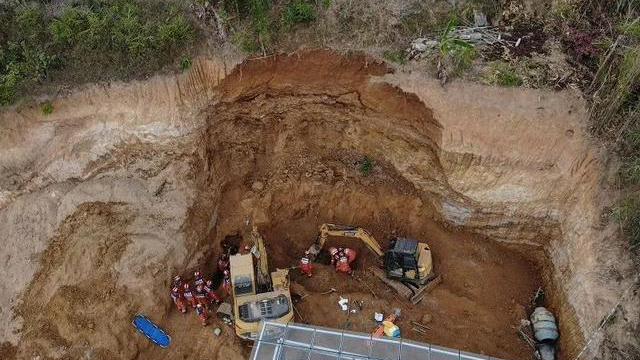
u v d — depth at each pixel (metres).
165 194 15.71
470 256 16.28
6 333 14.03
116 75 15.17
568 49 15.32
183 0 15.74
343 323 15.05
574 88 14.55
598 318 12.90
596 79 14.34
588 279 13.50
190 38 15.30
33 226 15.00
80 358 13.73
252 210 17.05
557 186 14.68
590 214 14.06
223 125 16.55
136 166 15.87
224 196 17.28
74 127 15.42
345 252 16.25
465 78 14.95
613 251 13.36
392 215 17.31
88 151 15.58
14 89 14.86
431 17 15.99
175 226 15.37
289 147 17.50
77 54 15.27
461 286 15.76
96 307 14.20
